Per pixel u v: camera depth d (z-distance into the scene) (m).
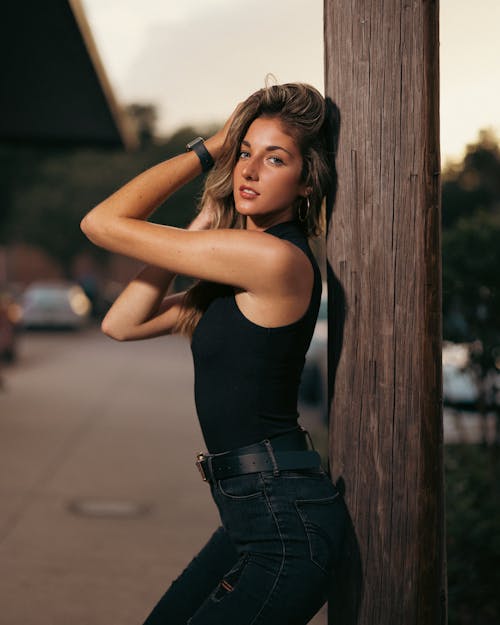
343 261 2.09
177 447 8.52
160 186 2.00
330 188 2.09
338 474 2.12
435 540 2.05
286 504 1.86
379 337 2.06
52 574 4.51
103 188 45.56
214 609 1.87
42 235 45.75
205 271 1.85
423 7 2.00
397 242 2.03
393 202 2.03
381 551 2.08
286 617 1.84
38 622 3.81
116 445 8.54
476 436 6.71
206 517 5.88
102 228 1.92
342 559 2.11
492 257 5.67
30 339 23.64
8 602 4.06
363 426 2.09
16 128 11.90
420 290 2.02
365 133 2.05
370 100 2.04
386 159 2.04
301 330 1.88
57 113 11.13
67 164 45.38
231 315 1.89
